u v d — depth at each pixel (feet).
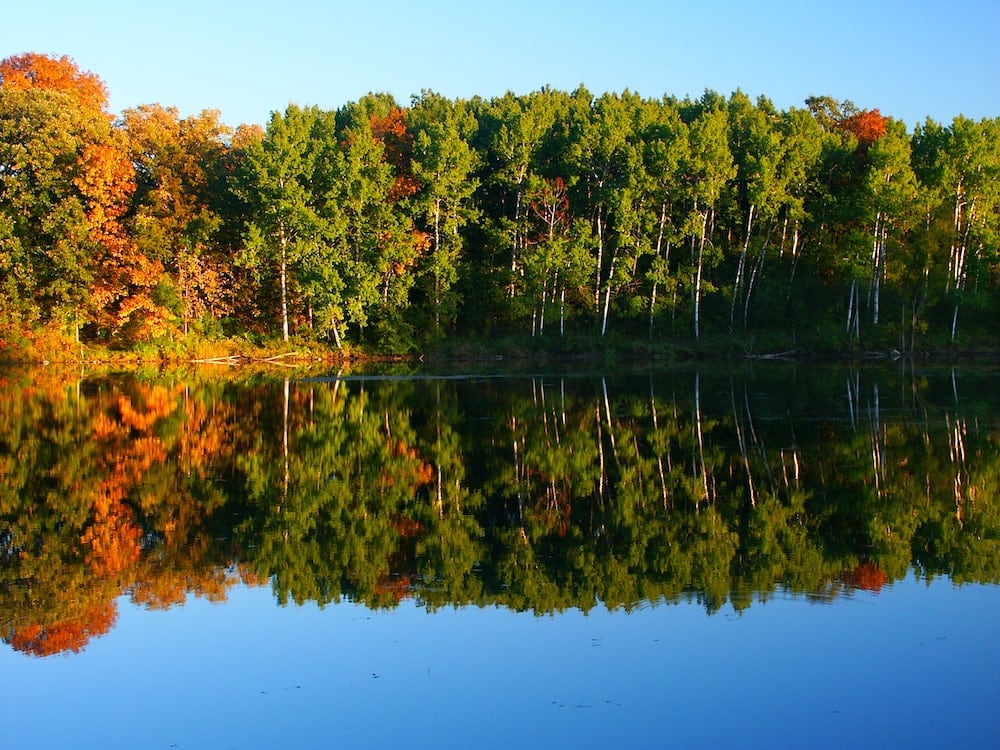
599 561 50.67
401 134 241.35
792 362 190.29
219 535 55.42
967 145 199.00
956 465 75.66
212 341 190.49
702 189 197.26
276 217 189.78
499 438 90.48
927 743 31.19
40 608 43.52
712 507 62.95
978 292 204.33
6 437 88.02
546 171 223.71
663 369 174.29
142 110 216.74
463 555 51.83
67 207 166.61
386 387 138.51
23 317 170.30
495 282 214.69
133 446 84.02
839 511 61.36
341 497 65.46
